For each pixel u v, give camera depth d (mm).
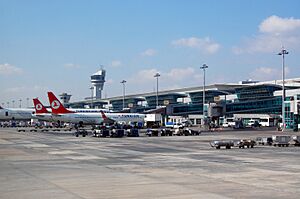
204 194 20328
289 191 21172
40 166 33188
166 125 145750
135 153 45906
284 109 112438
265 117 176250
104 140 73000
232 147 55500
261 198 19234
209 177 26438
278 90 177750
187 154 44500
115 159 39125
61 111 129500
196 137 82875
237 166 32750
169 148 53594
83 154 44625
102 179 25734
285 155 42844
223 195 20047
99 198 19391
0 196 19953
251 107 183250
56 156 42188
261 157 40625
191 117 199000
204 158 39781
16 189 22016
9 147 55094
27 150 50031
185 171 29625
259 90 180000
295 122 109812
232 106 187125
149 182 24422
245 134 93625
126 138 80000
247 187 22469
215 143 52875
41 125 167500
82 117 130125
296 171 29453
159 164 34500
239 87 188875
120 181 24875
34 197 19672
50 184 23766
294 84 183375
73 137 83625
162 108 159375
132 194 20438
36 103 131750
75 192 21047
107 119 131375
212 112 132500
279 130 113750
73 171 29891
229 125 145500
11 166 33188
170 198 19328
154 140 72938
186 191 21250
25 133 103000
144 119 135750
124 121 133250
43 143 63938
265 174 27812
